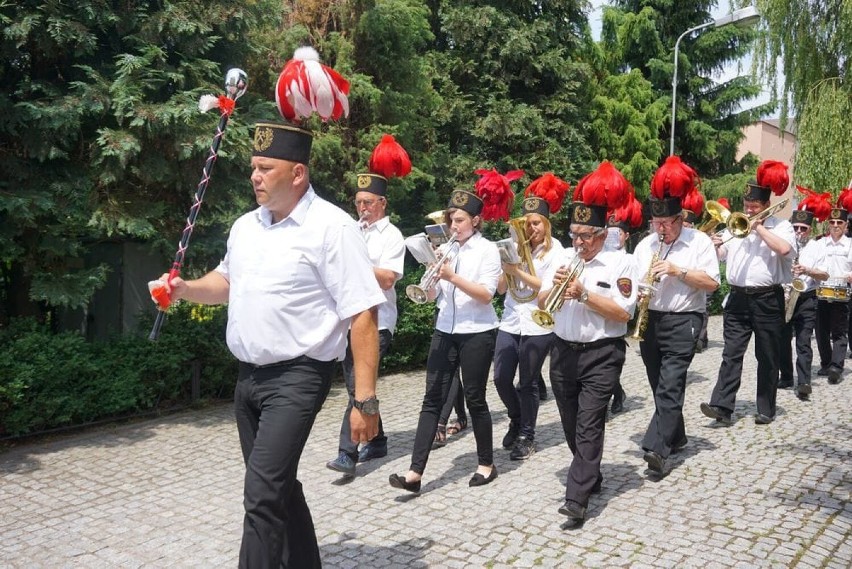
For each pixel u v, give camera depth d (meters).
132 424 6.89
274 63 9.92
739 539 4.32
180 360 7.22
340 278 3.09
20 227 6.49
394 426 7.06
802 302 8.42
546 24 14.90
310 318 3.12
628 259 4.73
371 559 4.07
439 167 12.74
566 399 4.86
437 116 13.70
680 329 5.62
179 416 7.19
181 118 6.76
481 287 5.06
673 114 16.02
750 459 5.90
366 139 10.30
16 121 6.31
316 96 3.09
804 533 4.41
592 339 4.69
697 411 7.61
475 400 5.26
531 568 3.96
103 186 7.10
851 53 16.64
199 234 7.96
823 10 17.14
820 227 12.79
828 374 9.55
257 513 3.01
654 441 5.44
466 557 4.10
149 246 7.93
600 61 19.27
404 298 9.55
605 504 4.91
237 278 3.18
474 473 5.46
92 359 6.72
